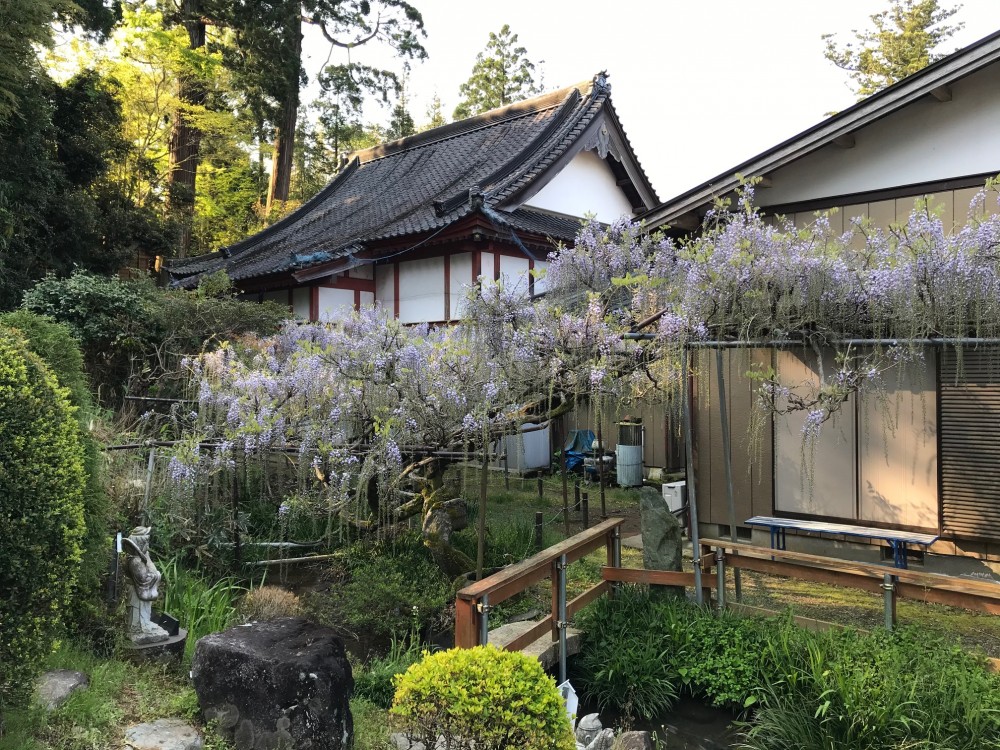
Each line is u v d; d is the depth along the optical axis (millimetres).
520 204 10812
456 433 4891
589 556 6156
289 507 5078
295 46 18438
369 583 4555
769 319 4438
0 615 2312
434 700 2363
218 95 18859
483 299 5055
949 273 3973
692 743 3498
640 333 4781
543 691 2410
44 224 10500
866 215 5859
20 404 2439
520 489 9148
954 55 5000
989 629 4449
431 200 12219
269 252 13797
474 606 3256
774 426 6043
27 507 2391
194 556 4949
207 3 16359
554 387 4867
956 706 3072
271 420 5098
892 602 3760
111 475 4867
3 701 2336
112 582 3459
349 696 2768
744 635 3988
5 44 8938
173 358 8477
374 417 4852
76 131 12094
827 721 3186
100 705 2652
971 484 5156
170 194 15805
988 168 5305
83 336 8062
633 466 9367
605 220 13312
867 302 4273
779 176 6270
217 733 2627
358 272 11867
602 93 13062
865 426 5617
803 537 5980
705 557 4605
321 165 29156
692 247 5219
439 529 5199
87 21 13062
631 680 3842
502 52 28422
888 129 5742
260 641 2789
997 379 5039
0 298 9281
